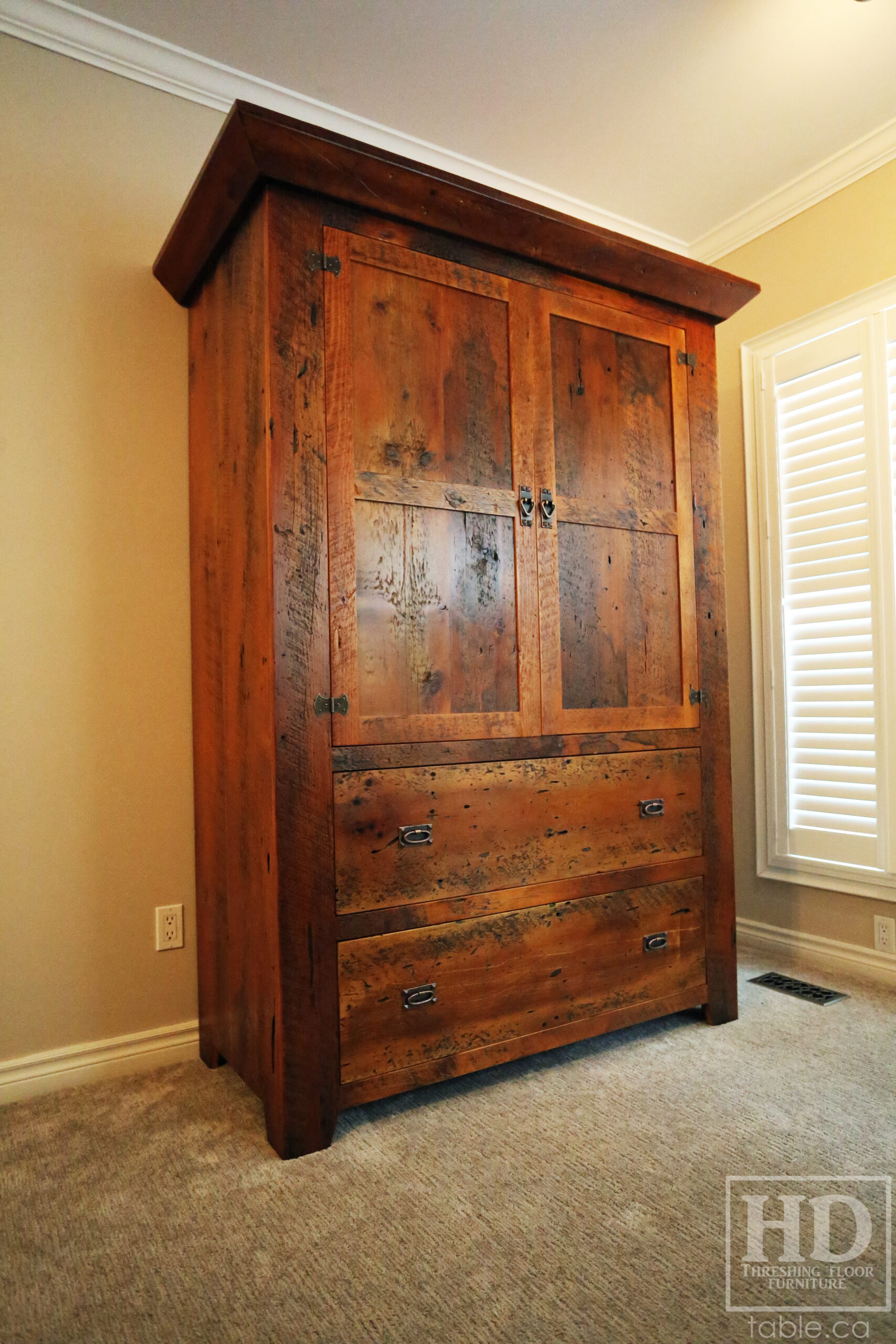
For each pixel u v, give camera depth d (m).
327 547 1.65
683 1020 2.22
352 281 1.71
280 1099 1.57
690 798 2.18
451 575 1.81
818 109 2.36
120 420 2.03
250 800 1.71
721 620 2.28
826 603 2.65
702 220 2.96
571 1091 1.81
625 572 2.10
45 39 1.95
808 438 2.71
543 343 1.98
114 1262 1.28
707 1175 1.48
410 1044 1.71
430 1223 1.35
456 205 1.77
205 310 1.99
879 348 2.50
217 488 1.91
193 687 2.08
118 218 2.04
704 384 2.28
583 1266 1.24
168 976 2.05
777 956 2.78
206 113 2.18
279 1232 1.34
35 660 1.91
